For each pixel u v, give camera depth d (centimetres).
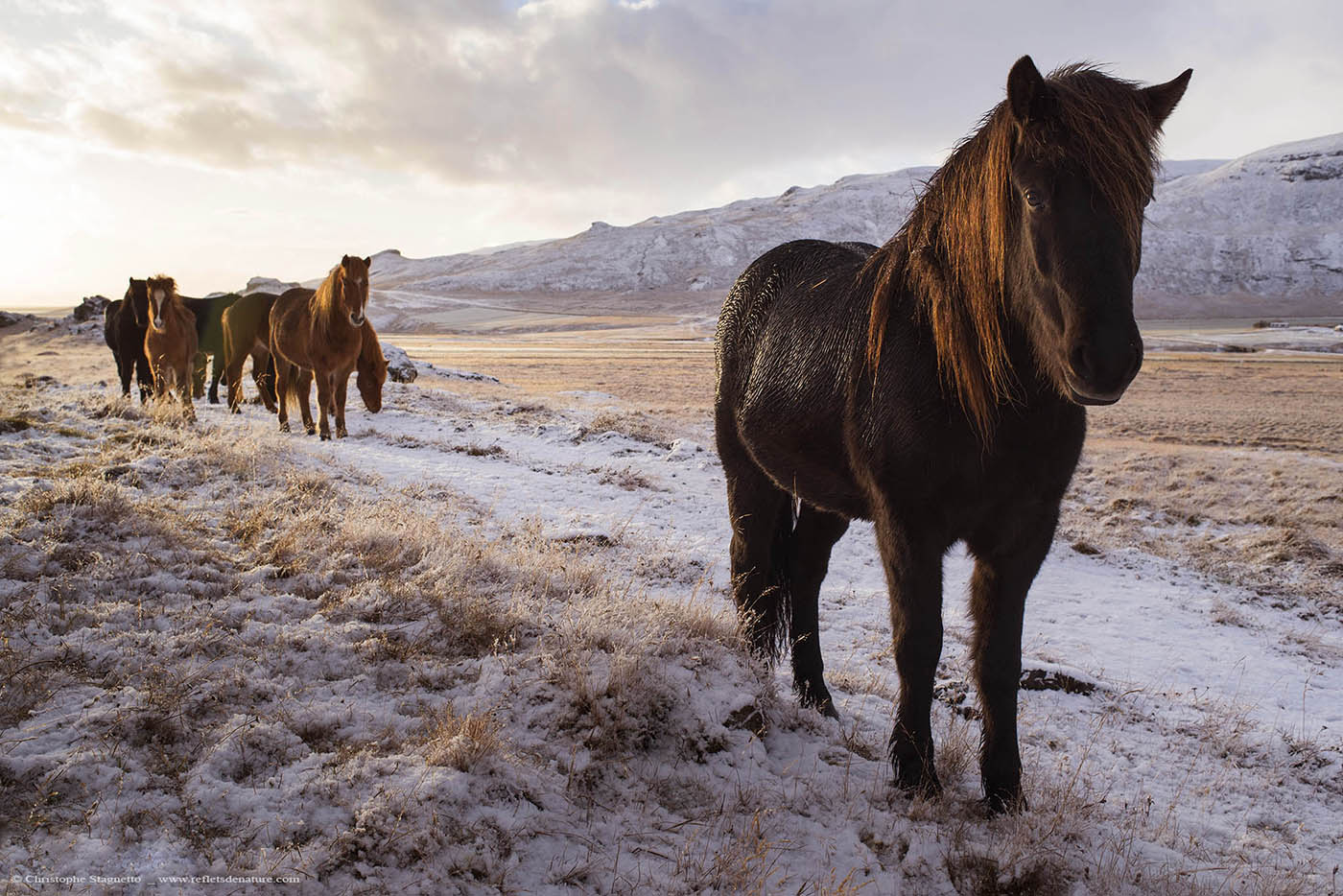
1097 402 231
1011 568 298
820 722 366
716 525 876
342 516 570
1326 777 424
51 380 1664
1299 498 1308
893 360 292
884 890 255
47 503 450
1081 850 296
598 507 877
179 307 1134
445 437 1227
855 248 411
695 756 309
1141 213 240
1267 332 7838
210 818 229
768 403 365
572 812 262
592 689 315
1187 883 284
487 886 222
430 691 328
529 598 436
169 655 315
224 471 677
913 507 290
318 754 266
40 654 300
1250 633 697
